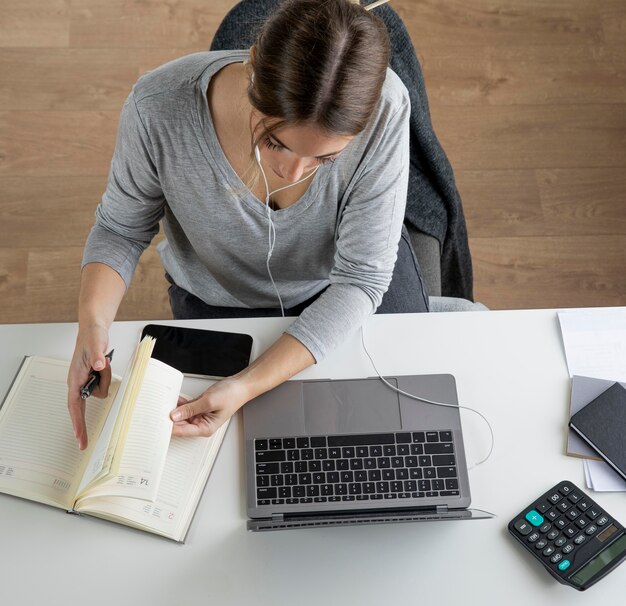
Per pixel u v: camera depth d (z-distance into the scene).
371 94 0.82
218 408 1.06
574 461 1.11
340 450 1.08
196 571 1.00
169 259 1.48
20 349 1.14
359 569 1.02
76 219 2.08
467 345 1.20
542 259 2.14
